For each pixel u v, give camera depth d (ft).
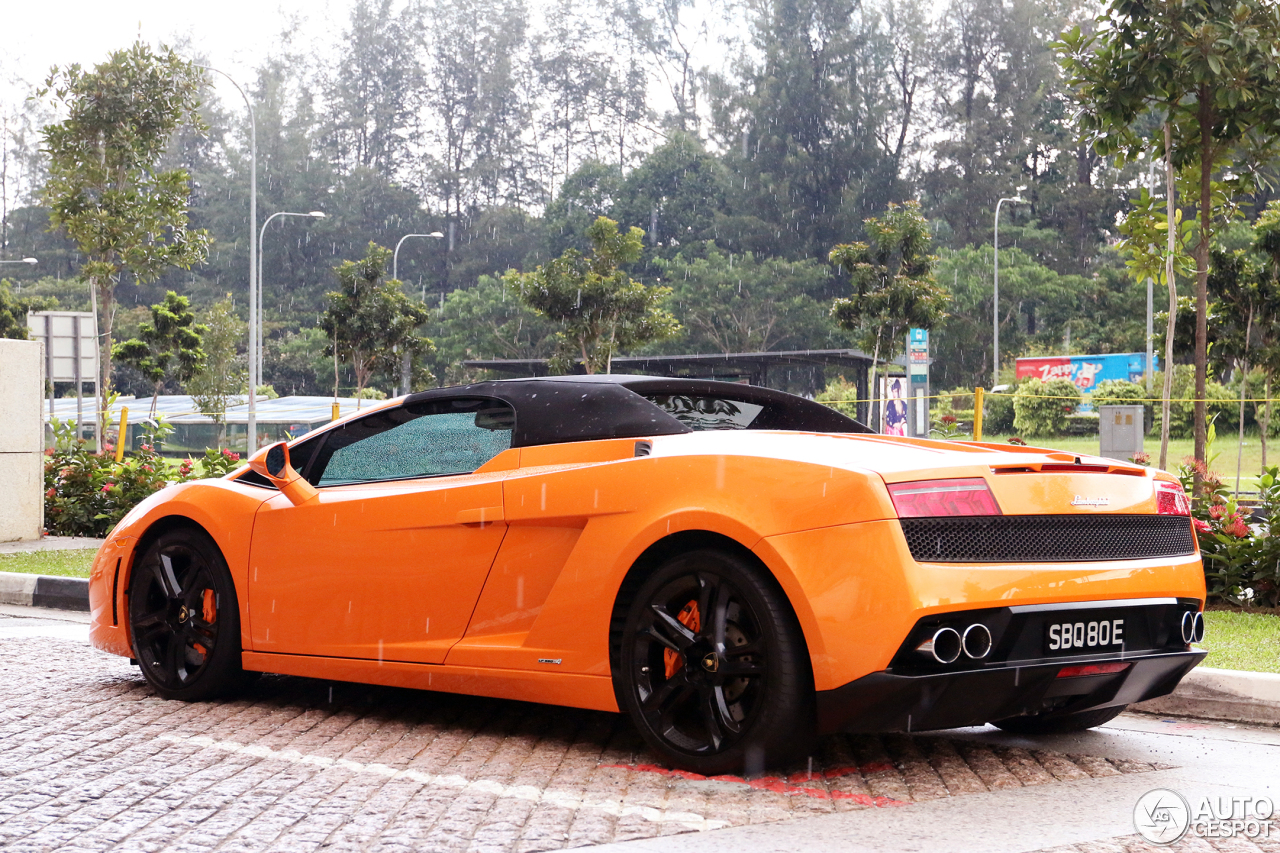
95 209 72.18
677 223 310.65
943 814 10.96
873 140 292.81
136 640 16.61
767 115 298.15
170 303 131.54
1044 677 11.39
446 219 351.05
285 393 291.38
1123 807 11.27
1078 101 33.76
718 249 290.76
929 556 10.99
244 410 148.15
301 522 15.15
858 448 12.07
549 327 270.46
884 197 287.28
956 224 283.38
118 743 13.69
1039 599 11.28
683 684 12.01
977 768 12.69
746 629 11.69
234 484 16.35
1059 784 12.10
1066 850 9.99
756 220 286.66
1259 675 15.58
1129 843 10.18
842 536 11.02
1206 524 25.13
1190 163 33.78
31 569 29.37
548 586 13.09
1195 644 12.80
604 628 12.51
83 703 15.97
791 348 265.34
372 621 14.43
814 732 11.53
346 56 378.53
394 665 14.23
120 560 16.87
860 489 11.01
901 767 12.67
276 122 343.67
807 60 297.94
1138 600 11.95
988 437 144.97
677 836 10.27
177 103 74.02
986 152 287.48
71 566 30.04
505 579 13.38
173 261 73.87
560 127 374.84
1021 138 286.87
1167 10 31.07
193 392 137.08
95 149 72.84
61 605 26.68
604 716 15.07
